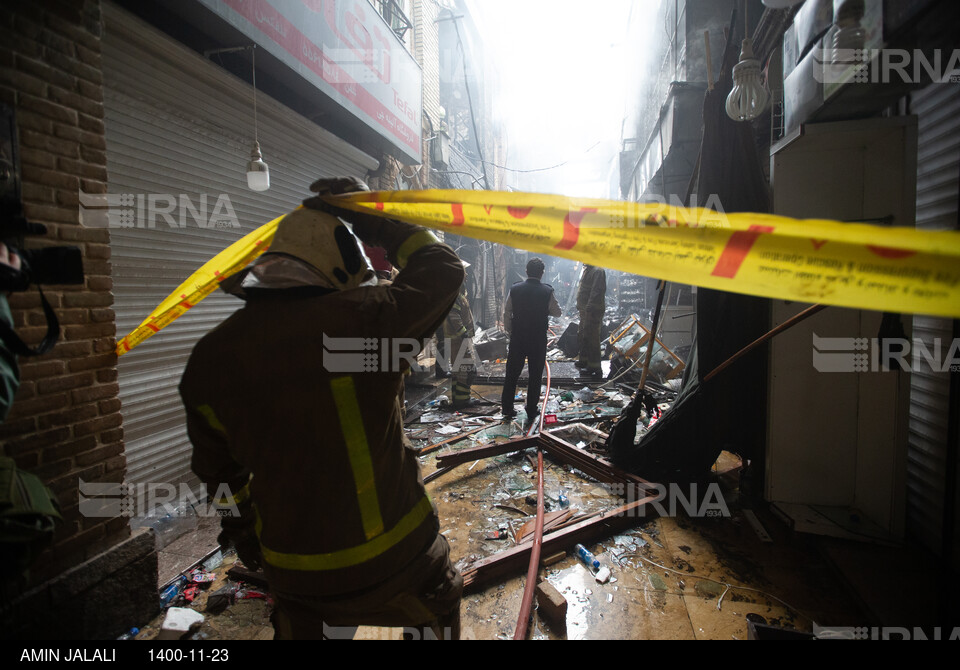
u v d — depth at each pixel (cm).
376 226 125
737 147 313
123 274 291
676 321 799
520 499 333
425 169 848
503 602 224
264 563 112
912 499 268
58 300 189
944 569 191
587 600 225
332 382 100
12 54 173
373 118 562
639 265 104
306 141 490
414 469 129
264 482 104
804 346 289
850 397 282
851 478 286
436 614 136
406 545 116
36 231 122
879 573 229
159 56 309
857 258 84
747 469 336
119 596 205
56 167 188
